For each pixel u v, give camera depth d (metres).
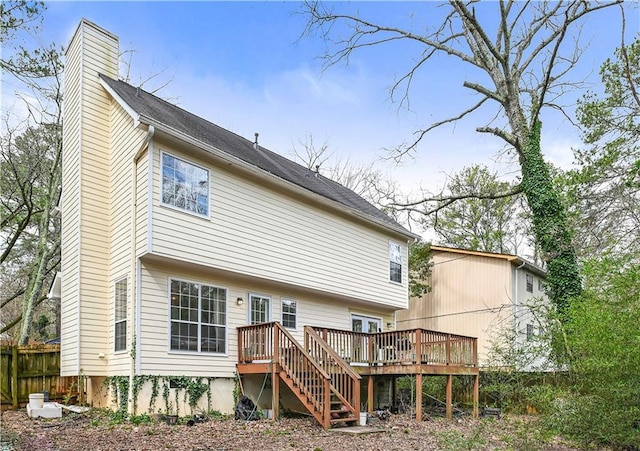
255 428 9.88
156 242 10.41
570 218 15.17
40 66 16.62
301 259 14.20
